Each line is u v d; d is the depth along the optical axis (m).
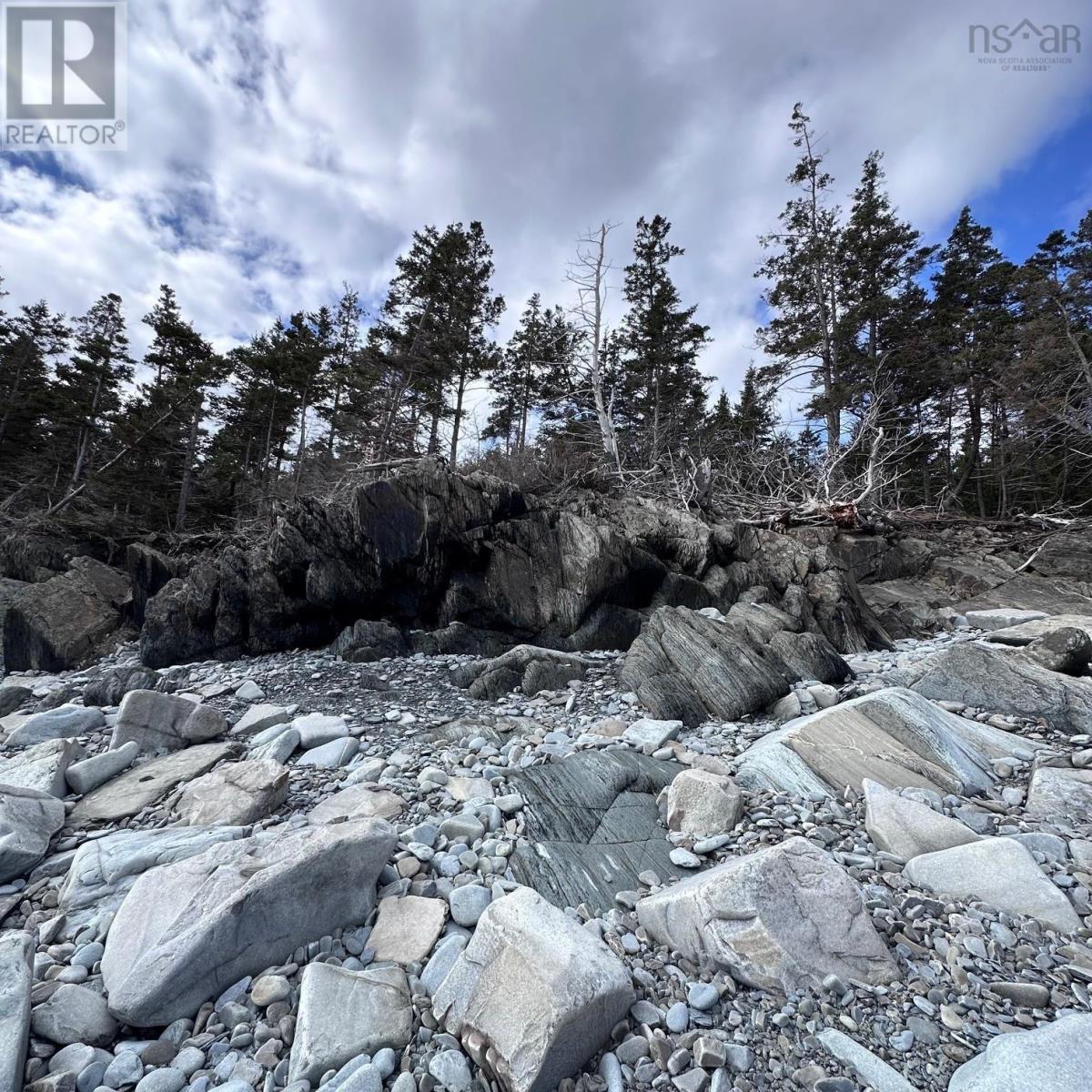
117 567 16.48
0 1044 2.29
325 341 32.59
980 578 13.17
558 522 10.01
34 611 11.92
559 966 2.48
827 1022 2.54
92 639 11.89
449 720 6.53
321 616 9.95
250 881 2.93
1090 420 19.28
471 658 8.84
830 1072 2.32
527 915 2.87
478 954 2.72
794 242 24.66
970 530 16.55
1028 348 21.02
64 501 22.38
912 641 10.27
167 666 9.66
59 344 33.56
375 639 9.12
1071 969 2.83
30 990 2.56
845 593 10.13
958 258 28.48
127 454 27.86
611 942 3.13
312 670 8.38
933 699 6.65
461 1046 2.48
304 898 3.04
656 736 5.84
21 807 4.06
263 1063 2.42
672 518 11.62
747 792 4.74
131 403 28.44
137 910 3.06
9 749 5.72
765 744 5.40
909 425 24.95
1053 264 27.08
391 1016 2.60
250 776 4.66
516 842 4.01
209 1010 2.69
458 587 9.49
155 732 5.64
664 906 3.15
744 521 12.94
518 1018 2.36
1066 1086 2.11
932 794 4.55
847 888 3.13
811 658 7.65
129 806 4.50
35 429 30.19
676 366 27.14
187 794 4.54
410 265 25.58
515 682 7.70
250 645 9.77
